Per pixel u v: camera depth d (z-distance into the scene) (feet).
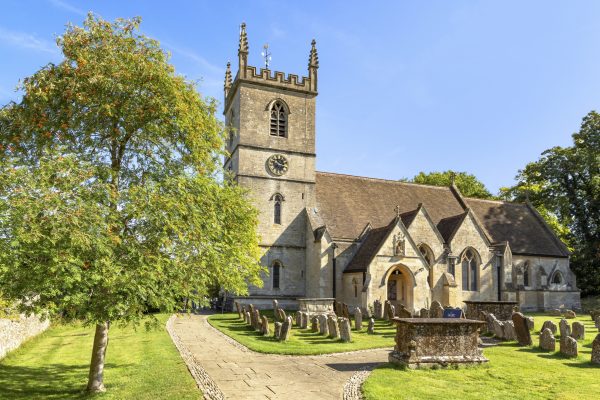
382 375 58.75
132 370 67.26
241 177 156.25
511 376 58.90
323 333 97.45
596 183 195.31
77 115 55.47
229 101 176.24
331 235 155.12
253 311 110.63
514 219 197.88
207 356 75.36
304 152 165.17
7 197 46.24
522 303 175.42
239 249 64.90
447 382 55.88
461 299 158.20
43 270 46.03
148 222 53.62
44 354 84.58
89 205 48.78
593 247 208.44
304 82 168.55
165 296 53.67
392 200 178.09
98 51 56.75
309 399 50.11
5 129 55.26
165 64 59.93
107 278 47.24
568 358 70.54
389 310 117.29
